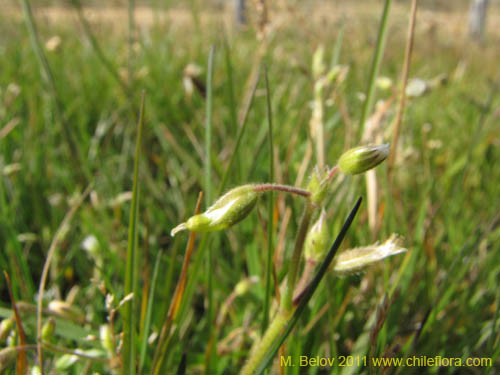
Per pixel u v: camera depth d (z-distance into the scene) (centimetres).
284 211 9
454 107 19
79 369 7
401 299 8
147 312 6
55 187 12
